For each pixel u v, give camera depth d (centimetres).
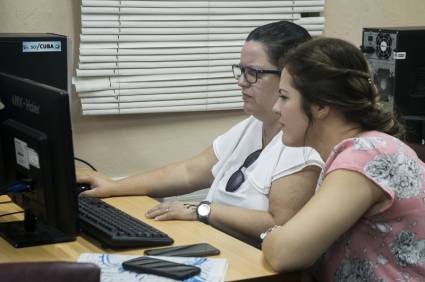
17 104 183
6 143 189
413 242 166
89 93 299
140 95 308
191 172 250
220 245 187
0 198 233
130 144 315
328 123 170
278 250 163
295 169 202
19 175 187
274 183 206
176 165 253
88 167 299
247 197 214
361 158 164
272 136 224
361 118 169
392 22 362
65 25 296
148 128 317
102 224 192
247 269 167
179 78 314
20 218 210
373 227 167
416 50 288
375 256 168
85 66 296
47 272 123
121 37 300
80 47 295
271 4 327
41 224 200
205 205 211
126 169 316
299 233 161
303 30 221
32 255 179
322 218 160
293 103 169
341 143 167
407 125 279
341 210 160
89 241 190
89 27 294
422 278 167
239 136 241
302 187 201
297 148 204
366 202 162
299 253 161
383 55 294
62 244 188
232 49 322
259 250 183
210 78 321
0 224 201
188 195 317
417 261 166
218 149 248
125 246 182
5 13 286
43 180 174
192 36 313
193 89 317
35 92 174
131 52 303
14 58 244
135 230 188
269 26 220
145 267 161
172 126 322
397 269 167
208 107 322
